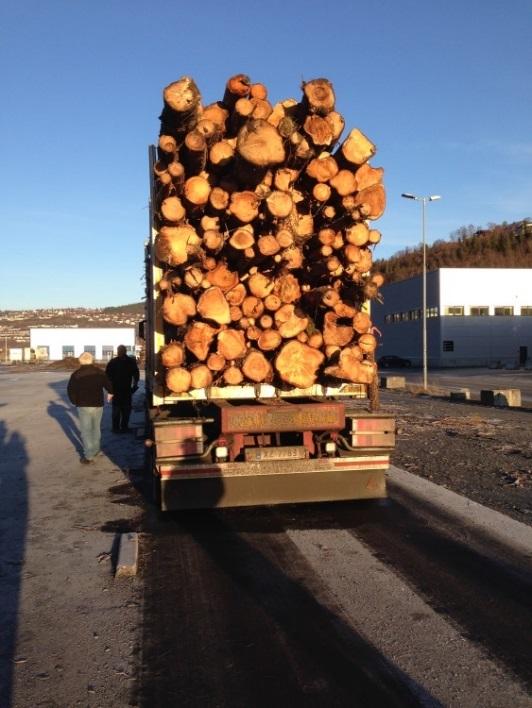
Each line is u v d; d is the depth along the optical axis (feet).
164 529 21.80
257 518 22.85
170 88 19.42
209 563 18.22
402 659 12.50
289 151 20.49
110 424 53.62
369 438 23.30
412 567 17.53
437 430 43.73
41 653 13.04
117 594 16.08
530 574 16.93
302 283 23.24
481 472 29.73
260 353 22.06
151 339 26.68
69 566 18.26
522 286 202.28
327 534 20.72
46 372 184.85
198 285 20.71
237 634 13.69
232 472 22.22
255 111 21.26
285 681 11.77
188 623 14.29
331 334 22.25
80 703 11.19
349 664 12.35
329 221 22.54
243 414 21.75
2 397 86.33
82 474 31.91
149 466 30.76
